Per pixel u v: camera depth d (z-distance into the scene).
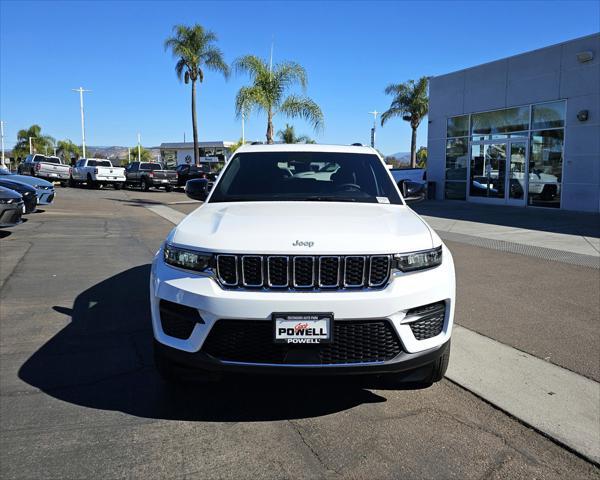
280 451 3.00
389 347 3.10
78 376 4.02
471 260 8.46
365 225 3.42
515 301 6.05
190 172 34.72
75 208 18.61
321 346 3.03
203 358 3.10
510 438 3.13
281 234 3.17
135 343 4.74
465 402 3.59
